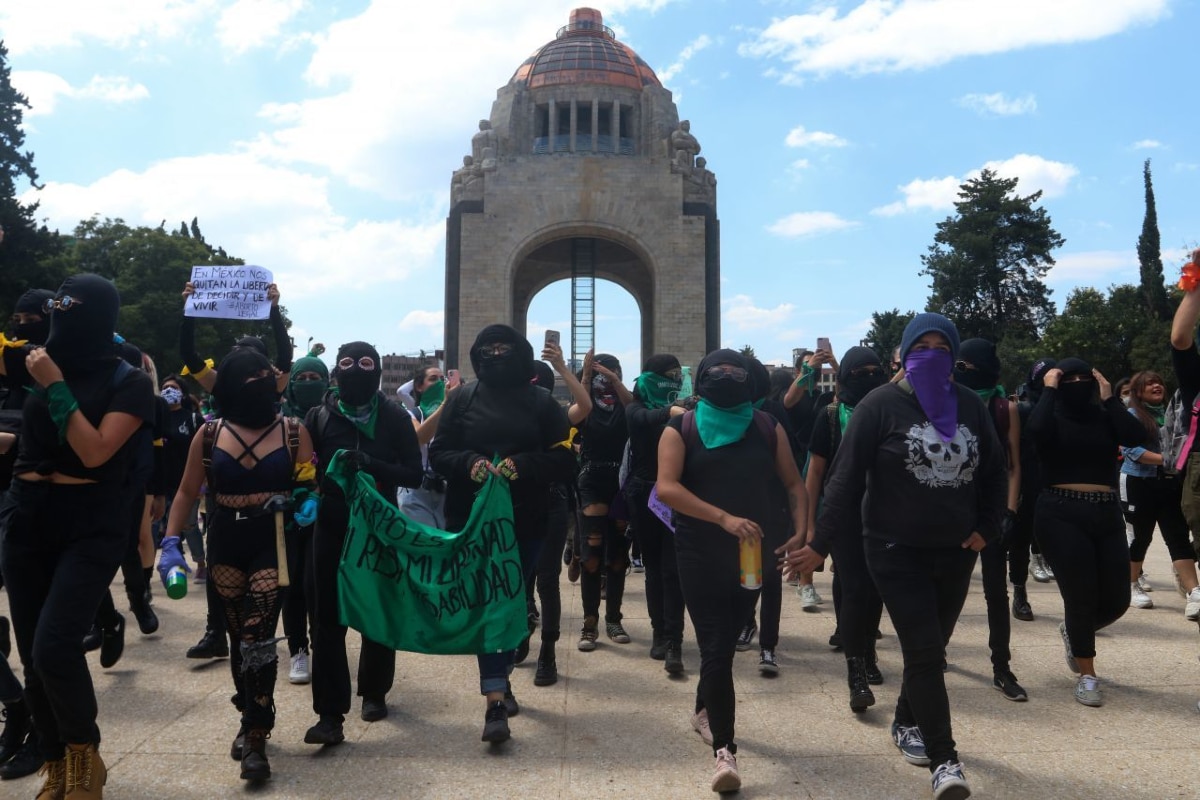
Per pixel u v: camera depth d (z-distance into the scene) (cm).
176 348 5347
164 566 457
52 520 411
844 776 460
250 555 479
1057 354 5906
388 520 505
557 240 4512
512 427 550
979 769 466
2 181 4150
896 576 438
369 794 436
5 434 486
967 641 750
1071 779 452
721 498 468
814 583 1062
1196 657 696
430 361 950
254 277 712
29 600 420
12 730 470
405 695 604
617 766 474
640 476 697
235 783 450
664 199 4247
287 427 496
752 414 487
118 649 611
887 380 625
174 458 951
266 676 454
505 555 522
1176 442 830
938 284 6512
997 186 6438
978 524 447
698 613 461
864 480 457
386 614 506
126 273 5372
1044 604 905
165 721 545
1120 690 609
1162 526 852
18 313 490
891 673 660
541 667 636
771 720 550
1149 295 6256
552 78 4616
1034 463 804
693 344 4181
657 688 625
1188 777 455
